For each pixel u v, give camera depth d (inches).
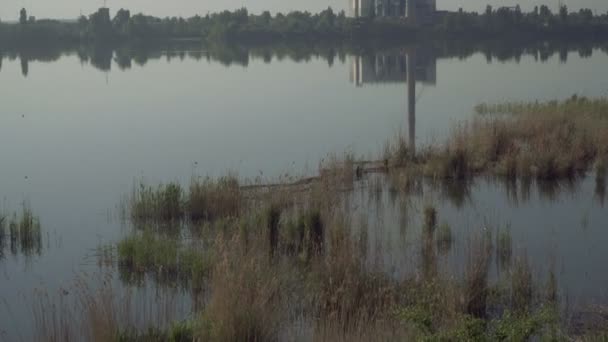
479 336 331.3
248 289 404.8
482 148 901.8
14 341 424.5
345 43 5064.0
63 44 4842.5
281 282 470.6
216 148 1106.7
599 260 536.4
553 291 459.2
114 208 737.6
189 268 526.9
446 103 1614.2
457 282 451.2
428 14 5265.8
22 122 1482.5
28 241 626.2
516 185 807.1
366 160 924.6
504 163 842.8
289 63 3257.9
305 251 528.1
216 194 683.4
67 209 741.9
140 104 1784.0
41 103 1825.8
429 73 2559.1
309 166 936.3
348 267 452.1
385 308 408.5
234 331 380.8
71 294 494.3
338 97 1845.5
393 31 5024.6
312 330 399.2
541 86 1978.3
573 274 505.4
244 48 4830.2
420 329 355.3
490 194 768.3
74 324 413.4
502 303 449.7
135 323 417.4
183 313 452.4
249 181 788.0
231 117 1493.6
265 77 2524.6
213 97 1914.4
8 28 4682.6
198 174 909.2
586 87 1902.1
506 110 1343.5
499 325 351.6
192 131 1301.7
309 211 583.5
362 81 2308.1
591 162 883.4
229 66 3102.9
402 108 1565.0
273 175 874.1
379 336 360.5
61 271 550.6
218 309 392.2
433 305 409.4
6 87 2230.6
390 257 519.2
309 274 480.7
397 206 714.2
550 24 5103.3
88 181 886.4
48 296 480.4
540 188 791.7
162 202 687.7
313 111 1562.5
